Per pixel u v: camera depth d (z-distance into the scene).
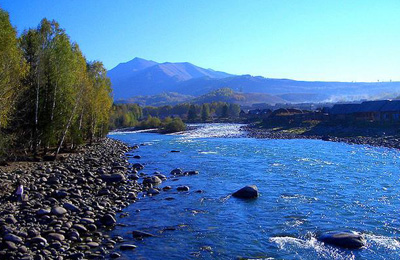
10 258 13.52
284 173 34.06
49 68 40.53
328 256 14.87
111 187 26.70
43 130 39.66
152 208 21.92
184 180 30.94
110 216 18.91
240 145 65.75
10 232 15.88
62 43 42.25
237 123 178.88
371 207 22.03
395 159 43.31
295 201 23.59
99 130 72.50
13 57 32.25
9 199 21.33
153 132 129.75
